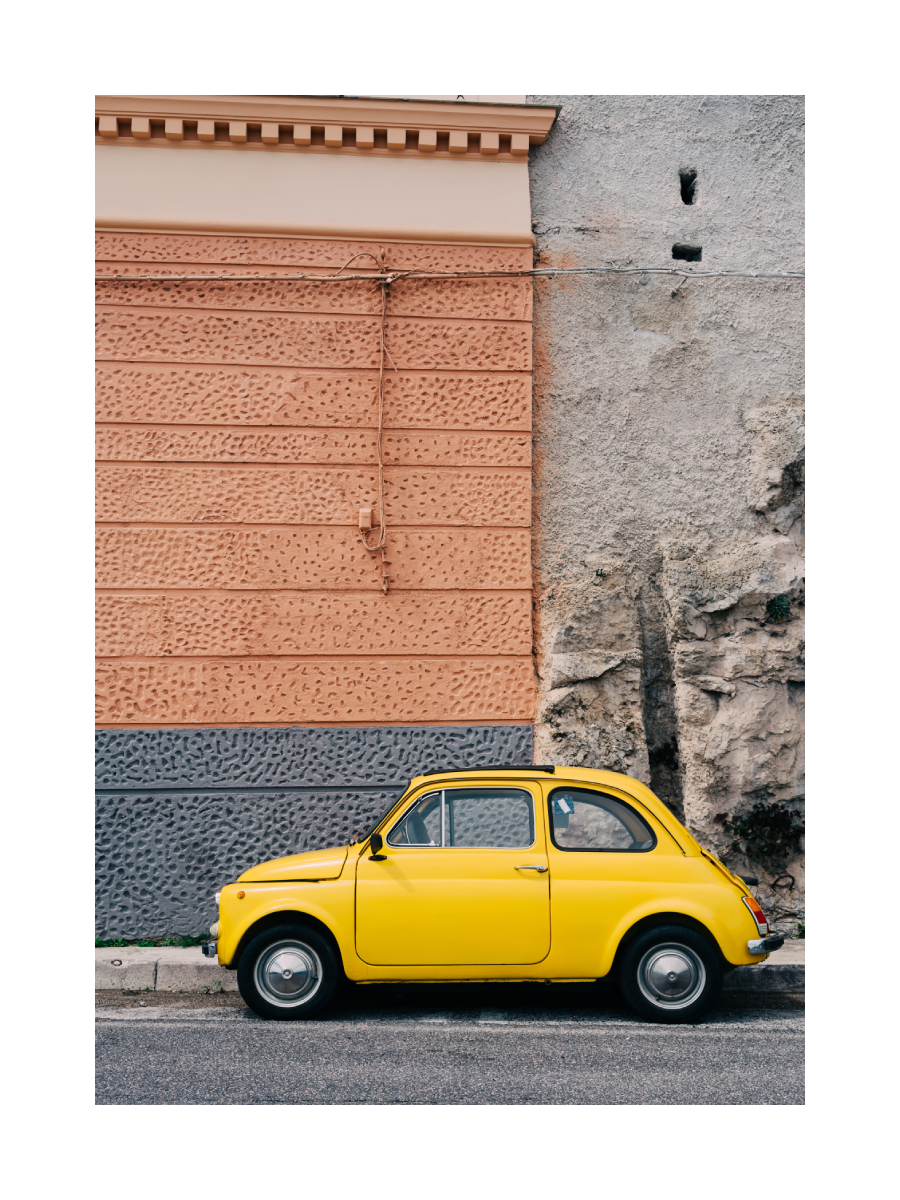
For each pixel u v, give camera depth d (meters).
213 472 8.07
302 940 5.80
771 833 7.98
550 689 8.06
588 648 8.16
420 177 8.41
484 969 5.62
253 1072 4.90
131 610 7.92
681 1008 5.70
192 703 7.88
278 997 5.81
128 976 6.85
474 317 8.34
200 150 8.27
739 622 8.28
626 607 8.26
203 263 8.18
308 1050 5.23
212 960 6.95
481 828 5.87
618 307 8.61
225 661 7.95
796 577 8.33
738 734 8.04
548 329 8.54
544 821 5.83
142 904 7.68
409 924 5.64
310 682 7.98
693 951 5.70
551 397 8.48
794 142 8.89
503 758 8.00
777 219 8.82
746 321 8.66
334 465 8.16
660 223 8.73
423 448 8.23
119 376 8.05
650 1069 4.95
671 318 8.63
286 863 5.93
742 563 8.31
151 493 8.01
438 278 8.34
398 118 8.31
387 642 8.05
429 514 8.17
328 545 8.10
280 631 8.00
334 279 8.21
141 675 7.87
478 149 8.49
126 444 8.02
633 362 8.55
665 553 8.34
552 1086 4.71
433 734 8.00
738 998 6.49
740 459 8.50
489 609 8.13
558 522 8.36
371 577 8.10
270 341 8.18
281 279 8.20
